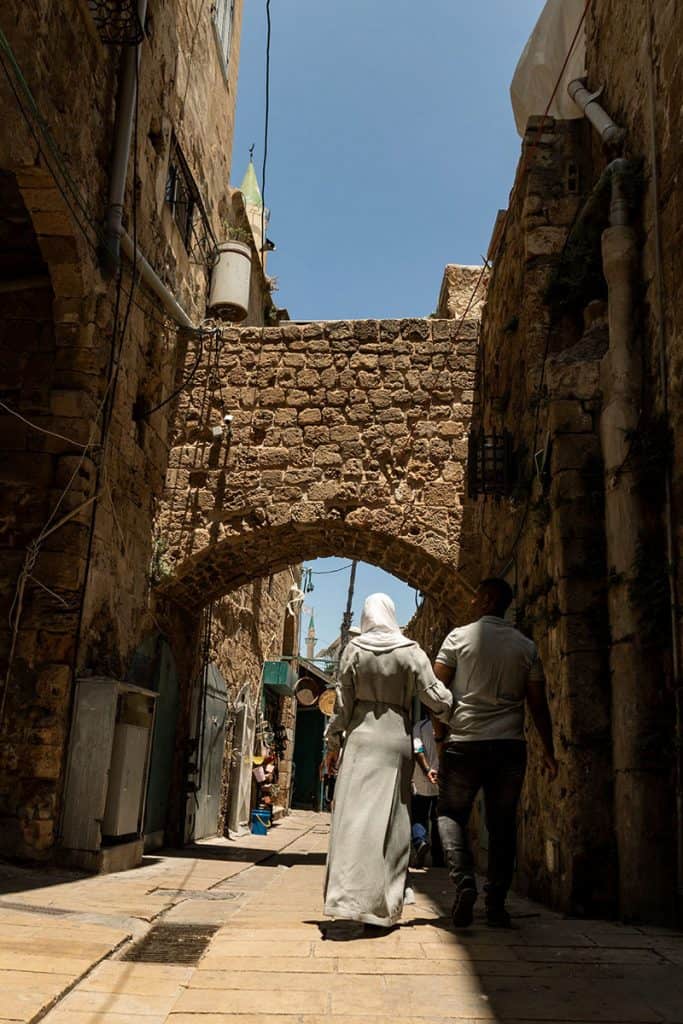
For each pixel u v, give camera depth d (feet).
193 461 33.76
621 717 16.05
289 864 30.14
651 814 15.35
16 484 24.07
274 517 33.12
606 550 17.75
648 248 17.78
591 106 21.15
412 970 10.50
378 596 14.71
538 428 20.68
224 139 41.45
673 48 16.53
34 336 24.98
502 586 15.06
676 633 14.98
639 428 17.11
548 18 29.76
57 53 21.44
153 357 30.81
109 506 26.30
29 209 22.20
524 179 24.14
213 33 38.47
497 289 28.86
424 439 33.37
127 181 27.07
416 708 36.19
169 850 32.86
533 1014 8.82
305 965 10.70
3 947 11.28
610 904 15.93
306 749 96.12
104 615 25.95
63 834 22.12
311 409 33.99
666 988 9.80
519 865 21.20
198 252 36.35
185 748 35.37
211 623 39.11
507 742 13.60
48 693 22.74
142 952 12.26
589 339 19.88
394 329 34.37
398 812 13.33
